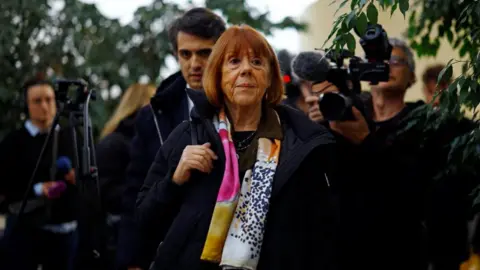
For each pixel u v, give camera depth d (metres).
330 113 4.89
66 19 9.36
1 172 7.26
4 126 9.26
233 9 8.92
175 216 4.27
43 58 9.30
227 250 3.96
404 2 4.04
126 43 9.41
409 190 5.00
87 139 5.66
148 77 9.31
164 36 9.17
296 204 4.04
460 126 5.01
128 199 5.27
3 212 7.25
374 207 4.98
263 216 3.98
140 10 9.31
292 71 5.53
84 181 5.69
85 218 5.75
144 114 5.31
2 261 7.22
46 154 7.28
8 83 9.26
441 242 5.18
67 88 5.83
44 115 7.33
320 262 4.05
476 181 5.05
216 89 4.18
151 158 5.24
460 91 4.13
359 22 4.07
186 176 4.09
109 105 9.36
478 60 4.11
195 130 4.22
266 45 4.16
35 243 7.20
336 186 4.84
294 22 9.09
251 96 4.11
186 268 4.04
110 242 6.45
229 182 4.00
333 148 4.19
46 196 7.12
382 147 5.02
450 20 5.30
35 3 9.22
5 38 9.11
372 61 4.95
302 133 4.10
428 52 5.57
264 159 4.08
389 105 5.25
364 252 4.98
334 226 4.14
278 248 3.98
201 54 5.03
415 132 5.02
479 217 5.73
